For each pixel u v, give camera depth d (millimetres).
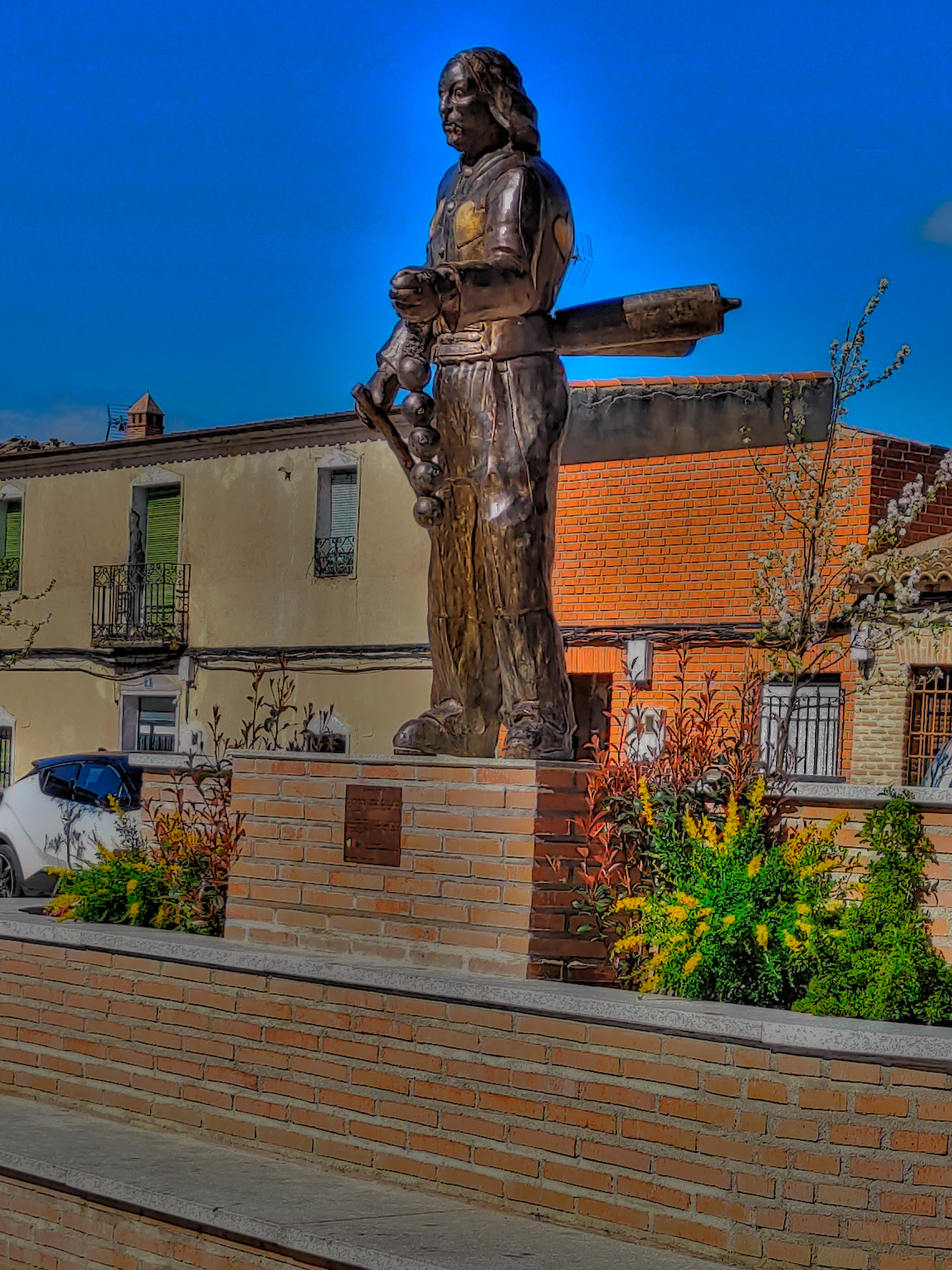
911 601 15430
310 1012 7688
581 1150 6617
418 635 24906
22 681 31078
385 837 7891
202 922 9055
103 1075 8633
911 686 17672
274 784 8414
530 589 8078
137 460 29172
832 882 7242
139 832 15344
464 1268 5930
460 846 7617
